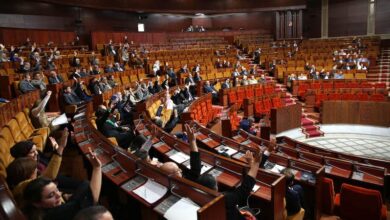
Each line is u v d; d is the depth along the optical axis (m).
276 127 7.70
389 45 13.94
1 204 1.19
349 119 8.57
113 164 2.55
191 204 1.79
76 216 1.11
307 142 7.58
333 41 14.82
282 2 16.75
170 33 15.52
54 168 1.97
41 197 1.44
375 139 7.70
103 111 4.65
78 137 3.54
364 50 13.17
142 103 5.62
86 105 5.17
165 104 6.66
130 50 11.62
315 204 3.04
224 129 6.06
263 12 17.33
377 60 12.82
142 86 7.73
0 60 7.06
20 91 5.56
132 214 2.15
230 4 16.95
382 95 8.72
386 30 14.40
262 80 10.75
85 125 3.97
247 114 8.48
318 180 2.98
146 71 10.41
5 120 3.82
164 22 16.70
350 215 3.05
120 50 10.61
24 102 4.64
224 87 9.70
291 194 2.61
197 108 6.85
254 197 2.39
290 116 8.00
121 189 2.08
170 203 1.83
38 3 11.59
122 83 8.59
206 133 4.62
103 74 7.90
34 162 1.81
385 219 2.93
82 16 13.32
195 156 2.21
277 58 13.09
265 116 8.35
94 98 5.82
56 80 6.53
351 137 7.87
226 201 1.71
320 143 7.50
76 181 2.19
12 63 6.92
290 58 12.86
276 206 2.33
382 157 6.53
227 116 7.33
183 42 15.41
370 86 9.81
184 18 17.36
